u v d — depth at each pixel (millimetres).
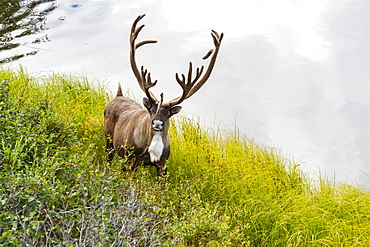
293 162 18859
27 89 21625
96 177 11109
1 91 14312
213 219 12516
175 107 14430
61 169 11109
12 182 9578
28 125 12969
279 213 15133
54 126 14477
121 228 9859
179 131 19984
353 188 17078
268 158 18641
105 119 16953
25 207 9297
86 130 17812
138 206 11070
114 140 16047
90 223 9492
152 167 16266
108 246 8938
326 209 15469
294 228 14531
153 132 14352
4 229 8547
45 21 43312
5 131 12219
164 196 12969
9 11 44375
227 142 19156
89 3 48094
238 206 15297
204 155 17688
